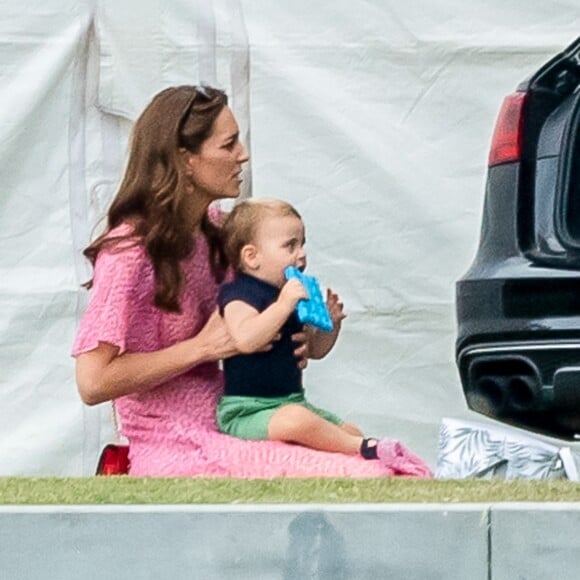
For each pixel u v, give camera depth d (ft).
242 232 52.21
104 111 61.16
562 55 57.67
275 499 42.93
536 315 56.54
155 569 41.47
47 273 61.26
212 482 45.85
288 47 61.21
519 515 41.27
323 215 61.21
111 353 51.24
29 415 61.41
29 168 61.11
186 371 52.13
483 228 58.54
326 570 41.45
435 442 61.36
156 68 61.31
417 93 61.05
